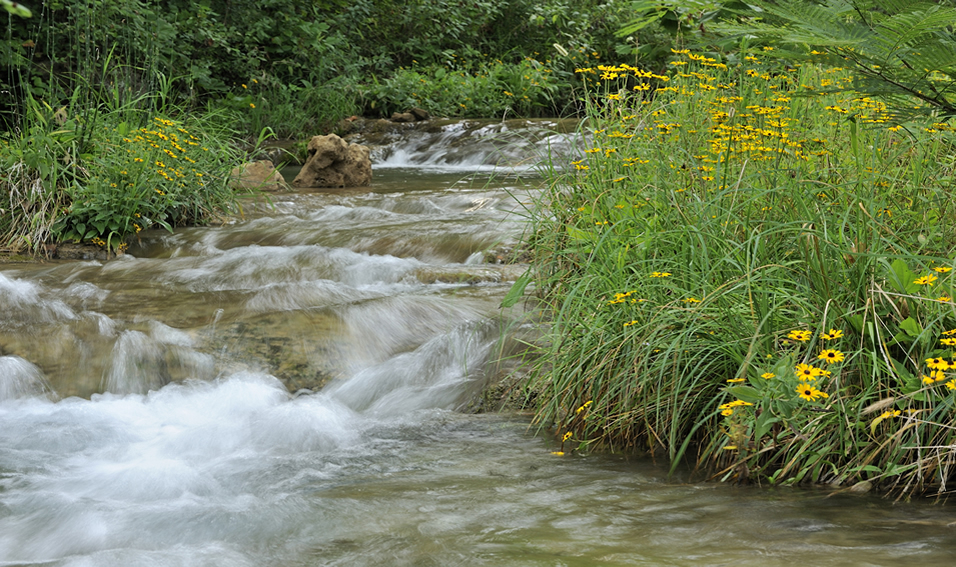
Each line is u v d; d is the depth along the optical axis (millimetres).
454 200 8750
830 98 4836
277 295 5559
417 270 6090
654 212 4281
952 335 2998
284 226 7645
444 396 4391
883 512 2748
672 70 5680
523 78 18438
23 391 4434
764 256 3617
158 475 3387
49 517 3004
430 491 3141
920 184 3879
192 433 3928
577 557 2455
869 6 2324
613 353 3697
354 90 17094
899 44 2324
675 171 4523
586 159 5168
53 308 5336
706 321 3486
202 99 15758
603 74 5391
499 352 4449
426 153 14586
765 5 2590
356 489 3195
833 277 3324
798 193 3711
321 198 9203
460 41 20828
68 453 3711
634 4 5230
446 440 3814
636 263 3898
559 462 3467
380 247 6879
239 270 6359
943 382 2898
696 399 3512
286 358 4730
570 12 21531
